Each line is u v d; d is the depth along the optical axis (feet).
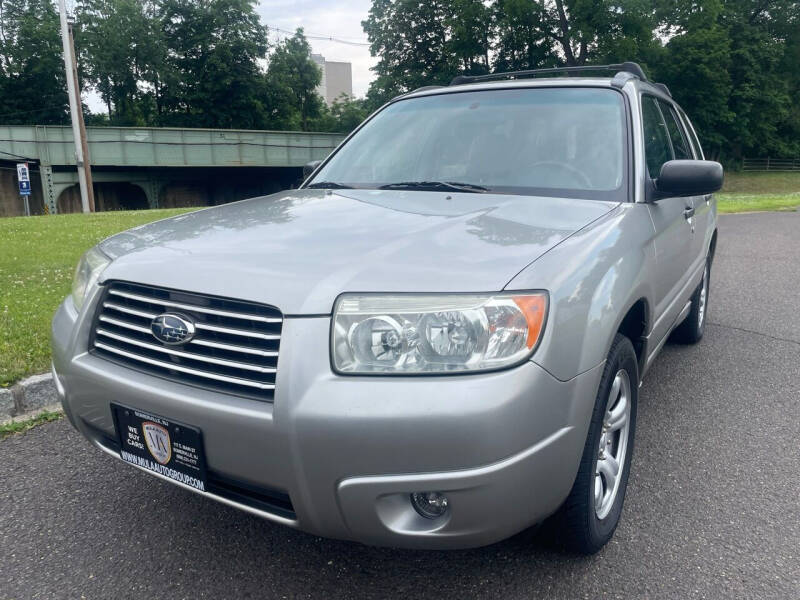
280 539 8.15
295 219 8.06
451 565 7.60
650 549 7.92
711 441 10.96
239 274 6.44
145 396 6.59
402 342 5.83
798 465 10.13
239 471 6.20
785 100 162.61
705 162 9.10
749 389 13.41
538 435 6.00
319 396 5.78
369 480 5.77
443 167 10.09
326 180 10.85
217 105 182.39
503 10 128.26
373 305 5.93
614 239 7.72
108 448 7.47
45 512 8.69
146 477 9.64
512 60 138.62
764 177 168.55
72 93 85.97
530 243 6.89
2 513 8.65
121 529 8.33
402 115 11.80
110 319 7.17
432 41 149.28
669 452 10.53
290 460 5.89
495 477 5.76
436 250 6.63
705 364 14.98
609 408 7.77
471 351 5.81
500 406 5.69
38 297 17.10
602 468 7.77
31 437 10.85
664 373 14.37
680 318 12.78
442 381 5.74
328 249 6.77
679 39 141.18
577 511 7.07
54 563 7.63
